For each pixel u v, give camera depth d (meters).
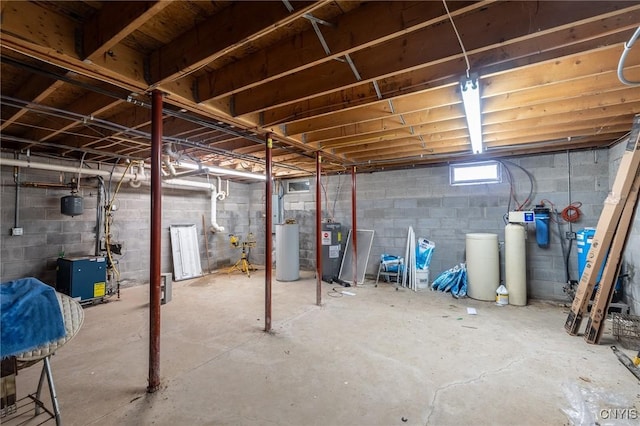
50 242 4.61
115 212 5.40
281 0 1.52
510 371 2.48
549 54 1.96
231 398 2.15
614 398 2.10
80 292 4.30
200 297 4.86
